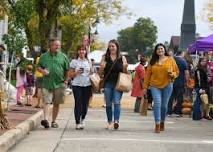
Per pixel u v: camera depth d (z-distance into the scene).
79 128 21.77
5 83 29.34
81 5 67.50
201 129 23.20
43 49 42.00
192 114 29.22
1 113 18.22
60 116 28.45
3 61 28.28
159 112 21.17
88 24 71.06
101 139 18.44
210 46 33.84
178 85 30.23
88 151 15.83
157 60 21.38
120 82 21.25
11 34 28.47
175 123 26.23
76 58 21.81
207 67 29.52
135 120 27.11
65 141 17.88
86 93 21.83
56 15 42.91
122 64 21.42
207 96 28.58
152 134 20.48
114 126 21.89
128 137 19.22
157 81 21.22
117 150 16.08
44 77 21.72
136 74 33.22
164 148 16.62
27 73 32.31
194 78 29.00
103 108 36.38
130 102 46.09
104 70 21.59
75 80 21.64
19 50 28.55
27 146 16.75
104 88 21.75
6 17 26.11
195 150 16.36
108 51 21.61
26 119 22.23
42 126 22.94
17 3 30.77
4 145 15.09
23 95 34.16
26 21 31.14
